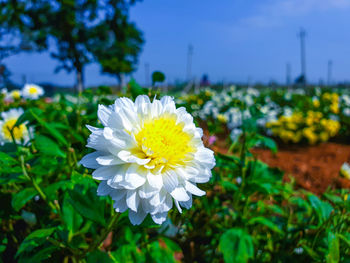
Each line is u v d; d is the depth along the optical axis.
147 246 0.22
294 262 0.24
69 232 0.18
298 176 0.54
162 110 0.17
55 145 0.24
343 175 0.37
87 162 0.15
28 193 0.20
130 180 0.14
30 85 0.52
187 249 0.28
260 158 0.64
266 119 0.89
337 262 0.19
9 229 0.26
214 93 1.48
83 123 0.24
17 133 0.29
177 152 0.16
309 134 0.82
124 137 0.15
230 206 0.32
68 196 0.18
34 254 0.18
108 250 0.22
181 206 0.17
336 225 0.23
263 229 0.30
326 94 1.40
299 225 0.27
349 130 0.99
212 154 0.16
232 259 0.21
